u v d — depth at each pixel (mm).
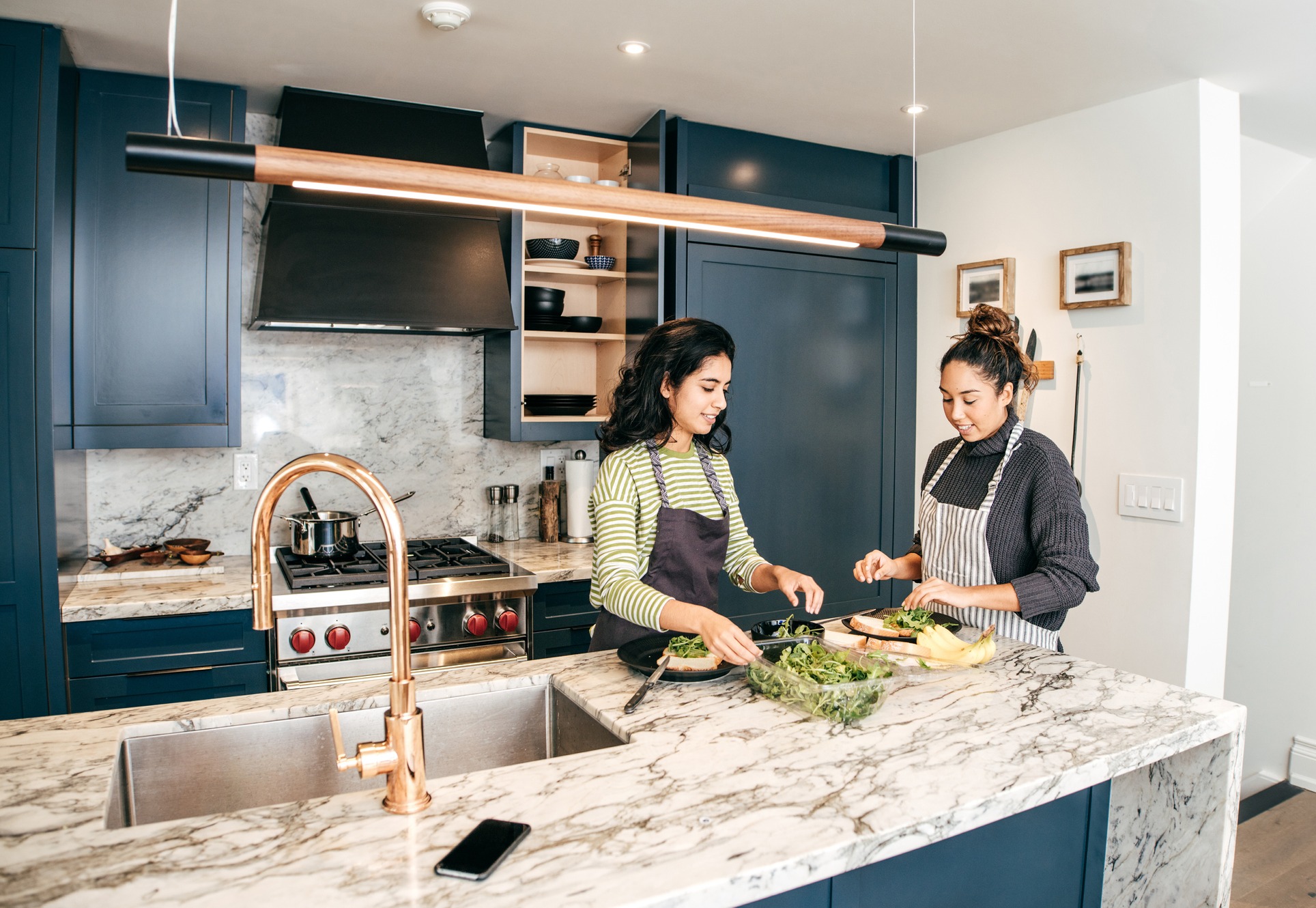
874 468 3443
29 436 2240
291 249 2561
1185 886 1559
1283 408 3457
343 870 957
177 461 2848
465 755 1594
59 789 1160
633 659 1646
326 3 2094
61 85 2281
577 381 3424
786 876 973
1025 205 3082
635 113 2957
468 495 3287
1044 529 1905
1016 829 1376
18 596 2236
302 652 2426
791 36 2305
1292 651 3453
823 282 3297
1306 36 2291
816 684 1395
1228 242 2678
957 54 2432
